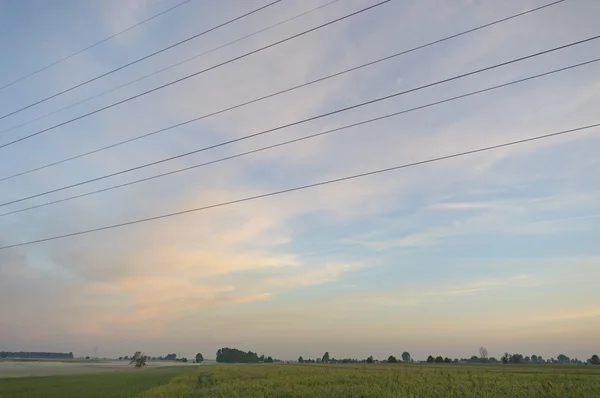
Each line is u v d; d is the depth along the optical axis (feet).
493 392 99.09
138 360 452.76
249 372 209.67
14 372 312.91
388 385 109.91
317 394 99.96
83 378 227.20
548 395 94.89
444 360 559.38
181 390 124.06
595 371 226.38
